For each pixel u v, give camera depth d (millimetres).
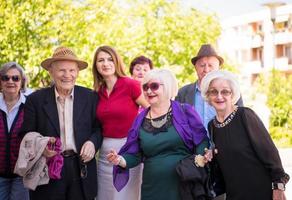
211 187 4789
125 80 5777
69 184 5320
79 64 5551
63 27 14328
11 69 6094
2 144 6008
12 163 6016
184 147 4887
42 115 5344
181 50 15531
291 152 16531
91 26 14430
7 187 6125
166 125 4902
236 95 4688
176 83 5031
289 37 45500
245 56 51312
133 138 5012
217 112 4691
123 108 5648
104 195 5727
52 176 5156
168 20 15594
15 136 6016
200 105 5945
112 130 5637
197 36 15883
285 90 24188
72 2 14703
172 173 4820
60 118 5371
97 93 5770
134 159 5031
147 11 15477
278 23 46031
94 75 5859
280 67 46750
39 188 5293
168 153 4887
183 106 5004
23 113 5652
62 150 5320
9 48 14219
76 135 5367
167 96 4953
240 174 4527
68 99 5438
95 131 5637
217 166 4754
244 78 18500
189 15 16125
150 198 4891
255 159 4520
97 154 5773
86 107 5504
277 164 4465
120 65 5805
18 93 6199
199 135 4875
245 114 4582
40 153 5137
